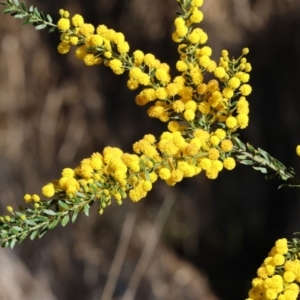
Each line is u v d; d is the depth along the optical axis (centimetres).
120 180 71
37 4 231
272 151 243
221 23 226
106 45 76
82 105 242
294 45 230
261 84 241
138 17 236
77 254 226
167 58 236
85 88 243
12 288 200
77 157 238
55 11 233
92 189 71
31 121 233
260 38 232
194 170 73
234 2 228
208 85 76
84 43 77
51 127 236
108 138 243
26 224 70
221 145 74
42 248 220
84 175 72
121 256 192
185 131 76
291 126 238
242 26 229
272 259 72
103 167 72
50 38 239
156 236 232
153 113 77
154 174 72
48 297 209
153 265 239
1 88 230
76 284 220
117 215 236
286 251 72
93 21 241
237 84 76
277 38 232
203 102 76
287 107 238
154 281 234
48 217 71
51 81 239
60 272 220
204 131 75
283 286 72
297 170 236
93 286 220
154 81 78
